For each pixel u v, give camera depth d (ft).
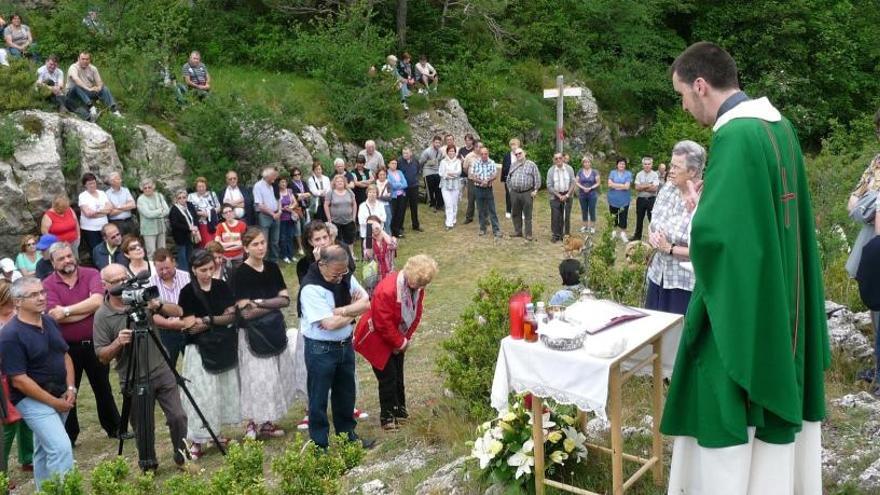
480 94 79.05
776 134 10.23
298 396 26.30
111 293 21.93
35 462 21.65
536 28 90.53
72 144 46.70
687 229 16.79
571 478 14.66
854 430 16.10
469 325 21.68
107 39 64.03
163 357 22.97
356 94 66.18
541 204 67.10
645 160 54.75
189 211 46.03
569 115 85.10
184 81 58.18
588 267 22.91
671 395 10.78
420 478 17.47
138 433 22.02
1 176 43.70
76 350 25.82
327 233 23.75
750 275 9.67
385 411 23.68
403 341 23.20
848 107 97.55
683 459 11.17
